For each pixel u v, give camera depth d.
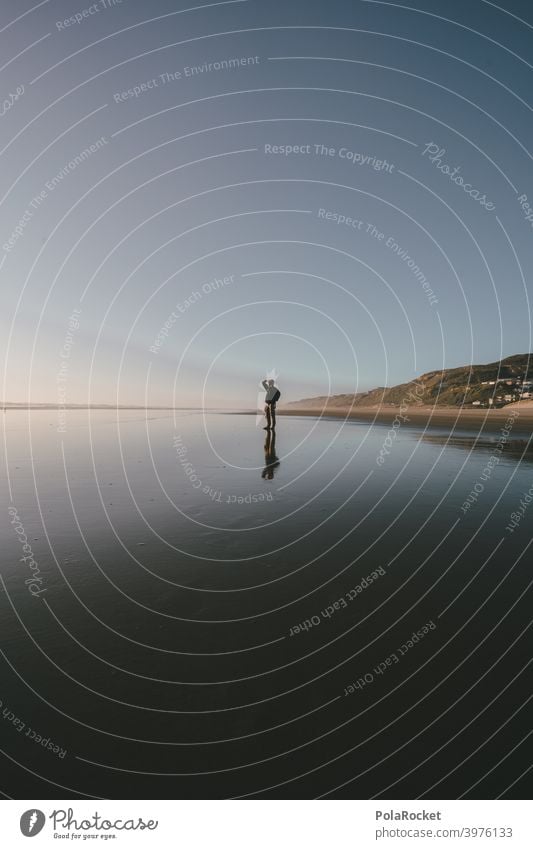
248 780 1.81
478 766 1.86
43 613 2.95
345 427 19.61
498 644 2.65
